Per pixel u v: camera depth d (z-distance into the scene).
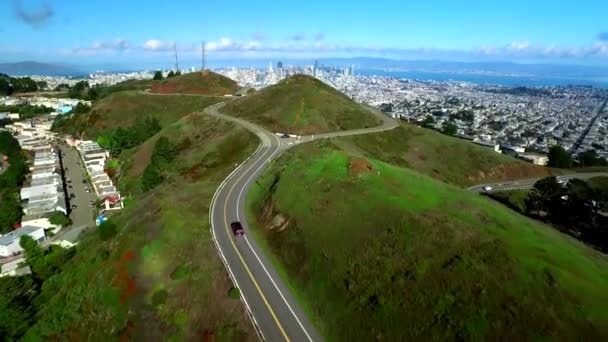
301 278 34.88
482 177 86.38
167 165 82.12
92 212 83.75
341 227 38.34
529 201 75.50
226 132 89.75
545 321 24.81
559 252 33.03
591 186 83.94
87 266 43.12
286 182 50.03
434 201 41.94
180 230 43.38
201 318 31.98
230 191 55.94
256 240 42.47
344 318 29.33
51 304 40.69
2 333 38.22
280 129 90.94
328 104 104.62
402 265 31.69
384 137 90.31
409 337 26.33
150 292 35.66
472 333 25.03
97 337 33.84
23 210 79.88
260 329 29.11
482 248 31.69
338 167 50.38
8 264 58.50
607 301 26.36
